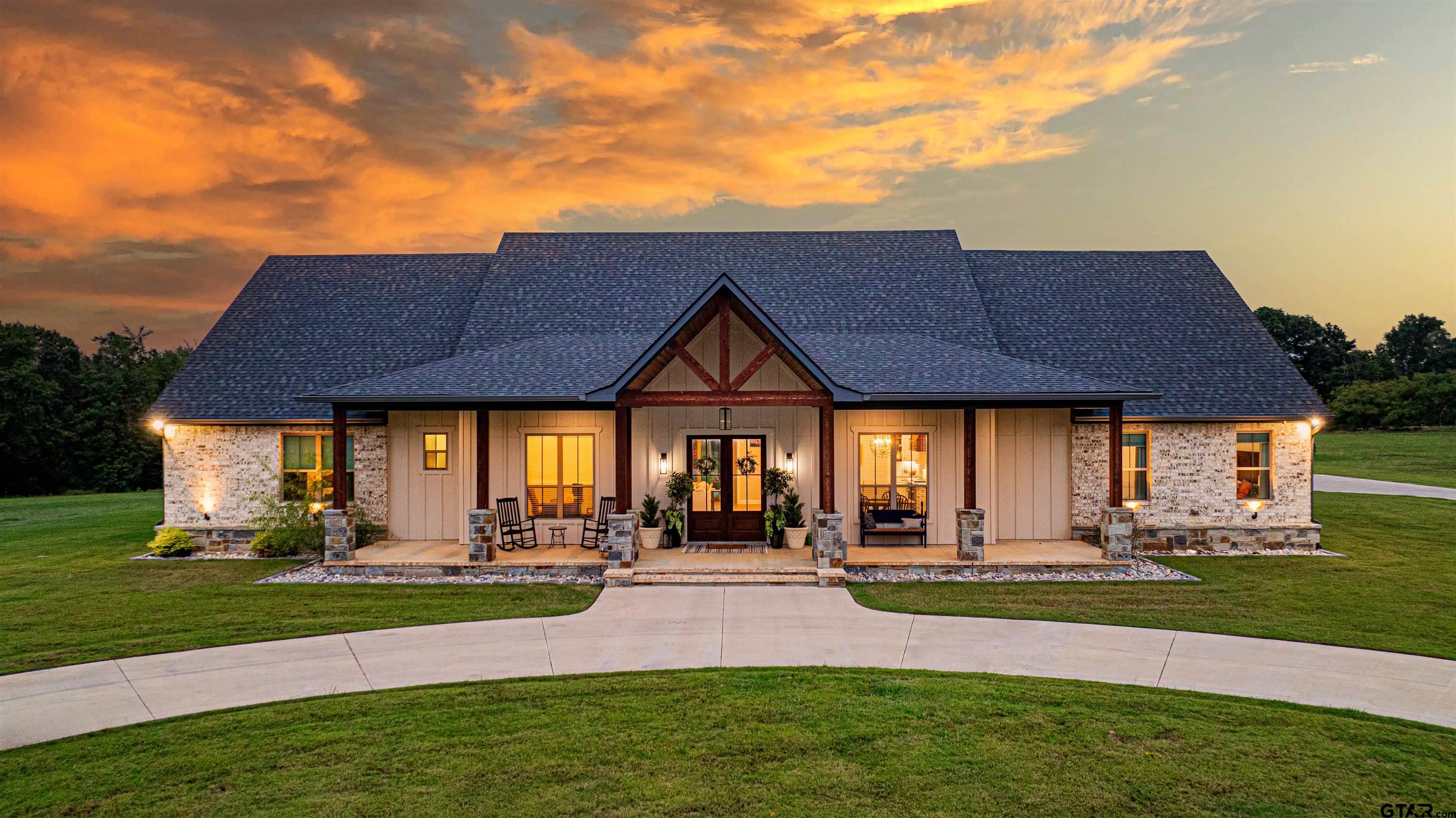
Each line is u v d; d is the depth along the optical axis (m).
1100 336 19.02
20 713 8.12
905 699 8.42
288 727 7.77
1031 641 10.52
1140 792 6.47
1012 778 6.68
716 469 16.33
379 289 20.77
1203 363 18.31
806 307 19.12
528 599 12.91
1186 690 8.70
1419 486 31.27
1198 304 20.02
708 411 16.23
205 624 11.41
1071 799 6.35
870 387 14.35
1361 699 8.45
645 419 16.16
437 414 17.34
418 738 7.48
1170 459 17.20
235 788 6.56
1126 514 14.73
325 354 18.86
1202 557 16.41
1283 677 9.11
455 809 6.20
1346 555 16.59
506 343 18.23
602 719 7.91
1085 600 12.70
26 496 42.81
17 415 42.19
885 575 14.42
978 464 16.42
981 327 18.47
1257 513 17.17
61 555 17.27
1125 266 21.25
